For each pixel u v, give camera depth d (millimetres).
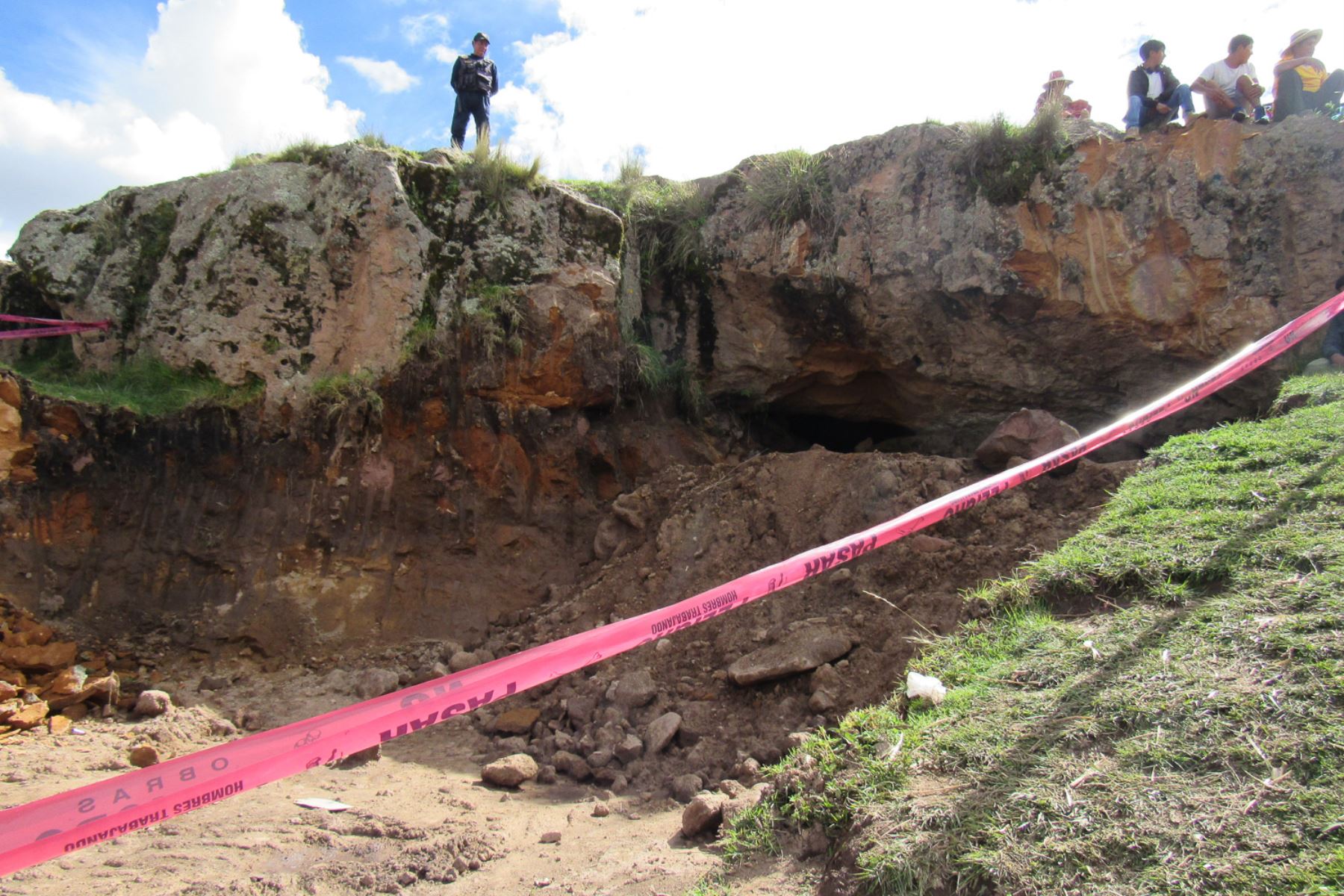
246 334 7164
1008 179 8156
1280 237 7441
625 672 5520
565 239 7855
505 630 6809
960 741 3260
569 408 7773
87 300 7496
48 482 6336
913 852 2725
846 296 8672
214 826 3924
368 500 7039
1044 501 5656
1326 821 2391
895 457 6621
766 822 3365
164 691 5914
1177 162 7773
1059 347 8266
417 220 7379
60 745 5035
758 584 3561
